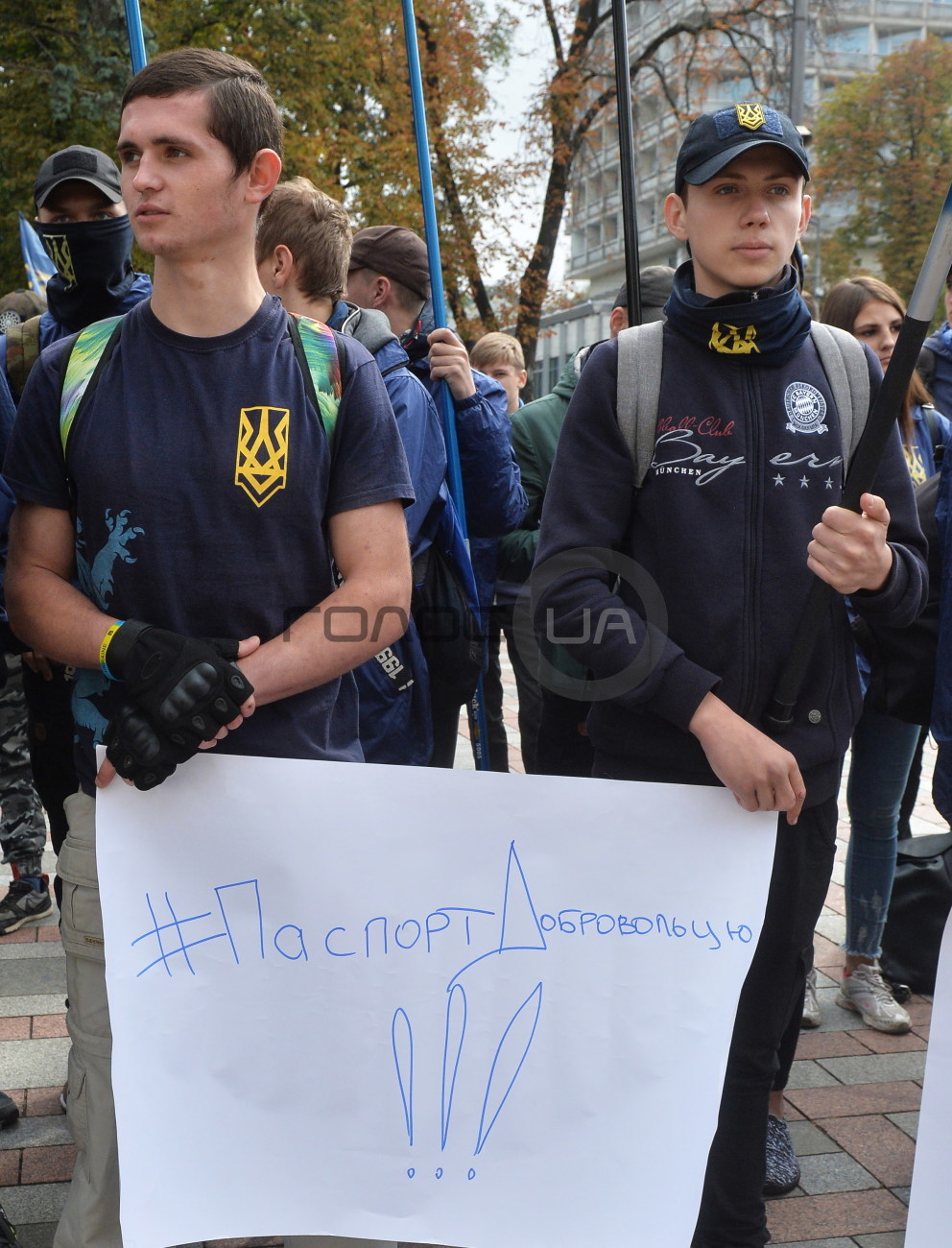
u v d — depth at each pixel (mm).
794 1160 2564
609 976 1764
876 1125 2801
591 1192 1753
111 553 1609
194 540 1598
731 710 1833
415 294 3094
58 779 2717
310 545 1658
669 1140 1763
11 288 16109
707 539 1916
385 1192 1730
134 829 1688
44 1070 2941
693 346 1964
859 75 33469
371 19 16109
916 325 1599
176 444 1595
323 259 2566
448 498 2777
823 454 1935
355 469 1684
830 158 32812
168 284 1621
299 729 1727
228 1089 1709
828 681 1971
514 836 1747
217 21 16078
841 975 3604
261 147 1606
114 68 14711
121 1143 1669
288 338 1665
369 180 16266
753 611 1912
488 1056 1752
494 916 1749
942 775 2102
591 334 22578
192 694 1520
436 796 1732
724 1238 2088
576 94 17766
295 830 1713
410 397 2578
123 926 1679
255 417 1611
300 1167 1722
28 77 14828
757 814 1777
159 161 1565
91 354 1656
